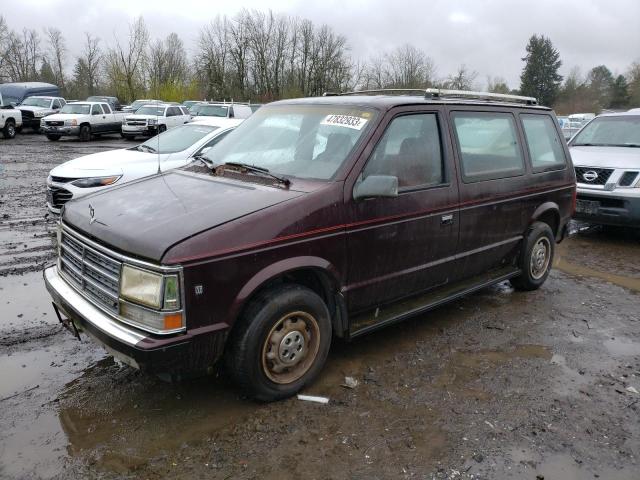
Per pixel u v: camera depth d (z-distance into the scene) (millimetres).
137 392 3574
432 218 4168
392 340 4492
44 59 70312
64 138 26203
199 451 3002
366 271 3801
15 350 4117
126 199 3652
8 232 7719
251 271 3150
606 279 6395
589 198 8039
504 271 5340
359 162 3695
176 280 2869
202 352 3043
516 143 5188
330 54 58688
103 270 3195
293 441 3111
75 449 2986
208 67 58250
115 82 57188
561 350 4398
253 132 4477
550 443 3156
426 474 2865
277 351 3387
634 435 3266
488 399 3611
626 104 72125
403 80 60656
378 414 3398
